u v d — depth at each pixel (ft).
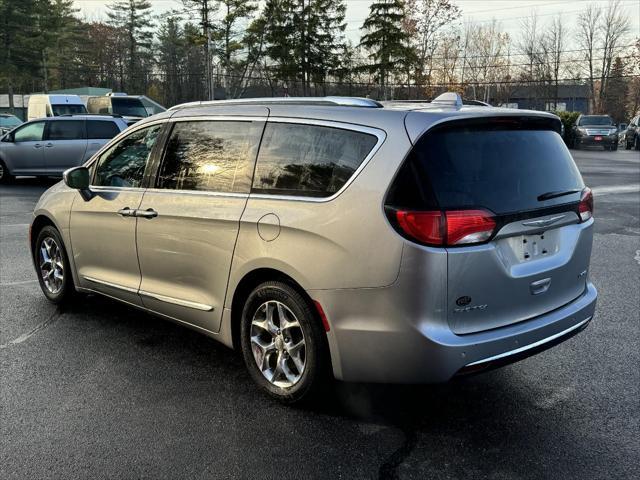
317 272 10.69
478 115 10.62
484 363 10.28
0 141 52.70
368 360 10.41
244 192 12.21
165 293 13.89
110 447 10.37
